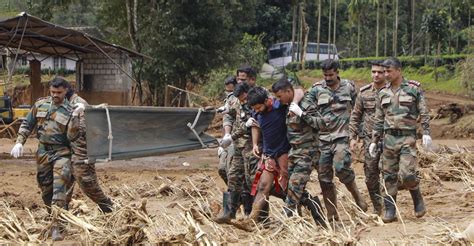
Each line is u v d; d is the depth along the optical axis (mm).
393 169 9242
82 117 8664
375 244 7512
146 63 32125
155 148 10734
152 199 11867
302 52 68688
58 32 25422
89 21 50469
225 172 9945
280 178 8758
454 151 18828
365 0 69750
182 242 7312
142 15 32375
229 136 9289
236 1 32969
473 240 7352
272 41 75000
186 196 11852
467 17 65312
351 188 9297
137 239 7863
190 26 31938
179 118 11016
